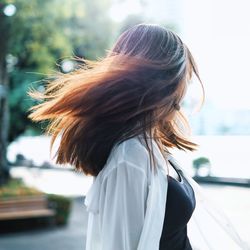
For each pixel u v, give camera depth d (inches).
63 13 406.6
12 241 292.7
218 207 65.3
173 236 56.3
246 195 490.3
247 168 653.9
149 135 55.5
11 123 544.4
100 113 51.7
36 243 286.8
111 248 51.3
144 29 57.0
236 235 65.2
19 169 905.5
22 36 421.4
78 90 52.1
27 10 386.3
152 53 55.0
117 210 51.6
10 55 463.2
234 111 911.7
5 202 331.0
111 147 54.1
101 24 483.5
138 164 52.3
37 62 459.2
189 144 66.9
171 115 58.4
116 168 52.3
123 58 54.2
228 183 600.4
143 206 52.1
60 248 273.3
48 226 344.2
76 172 62.6
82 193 563.5
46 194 356.2
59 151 56.7
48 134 61.6
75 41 468.8
